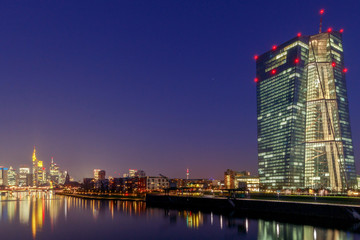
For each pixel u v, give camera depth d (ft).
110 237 330.13
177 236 329.72
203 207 642.63
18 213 563.89
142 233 349.20
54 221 450.30
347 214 356.59
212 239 310.24
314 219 391.65
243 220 425.28
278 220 407.64
